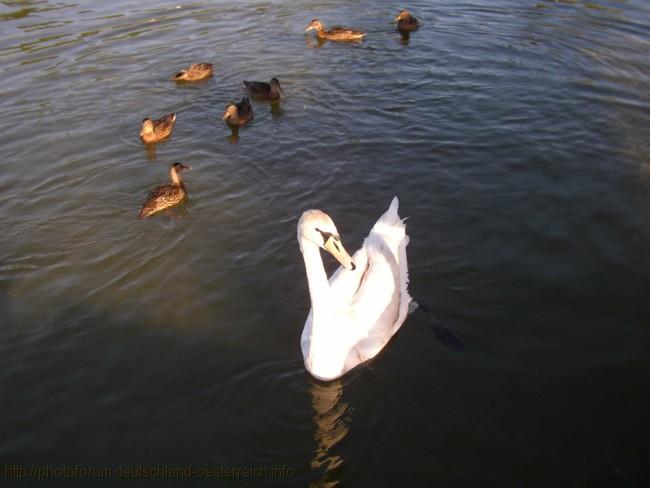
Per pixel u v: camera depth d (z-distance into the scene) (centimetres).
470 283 999
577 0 2388
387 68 1881
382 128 1530
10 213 1268
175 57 2030
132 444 750
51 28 2250
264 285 1027
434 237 1116
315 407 796
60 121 1631
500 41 2020
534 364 841
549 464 702
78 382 841
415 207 1211
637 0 2345
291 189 1312
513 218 1153
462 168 1334
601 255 1041
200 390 823
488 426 752
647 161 1314
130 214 1263
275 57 2034
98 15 2397
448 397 798
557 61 1838
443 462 711
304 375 847
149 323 948
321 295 812
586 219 1134
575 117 1513
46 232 1208
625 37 1988
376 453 727
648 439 726
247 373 850
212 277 1053
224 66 1986
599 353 852
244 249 1124
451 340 891
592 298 949
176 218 1238
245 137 1562
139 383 837
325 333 819
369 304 901
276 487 693
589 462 702
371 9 2433
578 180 1259
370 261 948
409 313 949
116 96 1773
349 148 1452
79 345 907
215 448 741
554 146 1391
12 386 838
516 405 779
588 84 1678
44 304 1001
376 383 830
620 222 1121
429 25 2217
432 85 1736
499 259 1048
